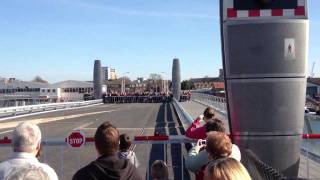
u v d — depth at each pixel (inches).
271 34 264.8
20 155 158.6
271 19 264.4
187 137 285.3
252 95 268.7
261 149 269.7
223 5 269.9
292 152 270.8
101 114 1716.3
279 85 266.5
